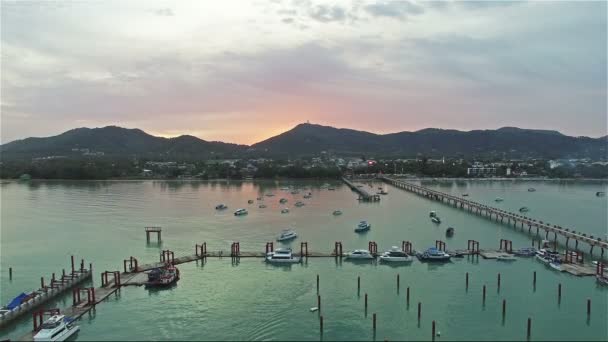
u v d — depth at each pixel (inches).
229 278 3553.2
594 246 4379.9
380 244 4751.5
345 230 5590.6
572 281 3420.3
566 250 4156.0
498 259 4042.8
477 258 4082.2
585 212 7273.6
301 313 2861.7
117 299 3112.7
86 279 3531.0
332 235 5265.8
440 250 4170.8
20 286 3479.3
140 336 2588.6
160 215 6712.6
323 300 3073.3
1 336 2583.7
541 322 2716.5
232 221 6235.2
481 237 5098.4
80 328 2689.5
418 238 5068.9
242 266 3880.4
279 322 2738.7
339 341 2493.8
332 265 3895.2
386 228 5718.5
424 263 3932.1
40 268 3959.2
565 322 2716.5
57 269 3919.8
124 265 3700.8
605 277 3368.6
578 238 4286.4
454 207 7642.7
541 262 3944.4
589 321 2731.3
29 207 7450.8
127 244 4810.5
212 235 5265.8
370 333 2583.7
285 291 3250.5
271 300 3080.7
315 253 4229.8
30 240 5014.8
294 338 2534.5
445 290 3243.1
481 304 2984.7
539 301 3034.0
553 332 2591.0
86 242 4913.9
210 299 3107.8
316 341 2496.3
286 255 3969.0
